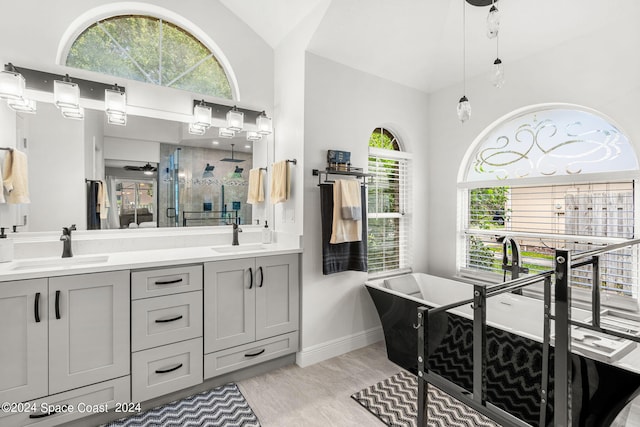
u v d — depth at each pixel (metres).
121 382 1.85
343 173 2.65
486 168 3.04
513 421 0.89
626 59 2.10
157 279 1.96
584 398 1.55
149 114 2.45
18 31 1.99
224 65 2.80
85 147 2.22
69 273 1.70
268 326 2.40
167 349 2.00
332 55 2.64
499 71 1.85
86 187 2.22
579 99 2.33
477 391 0.99
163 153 2.51
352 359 2.67
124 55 2.40
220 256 2.17
